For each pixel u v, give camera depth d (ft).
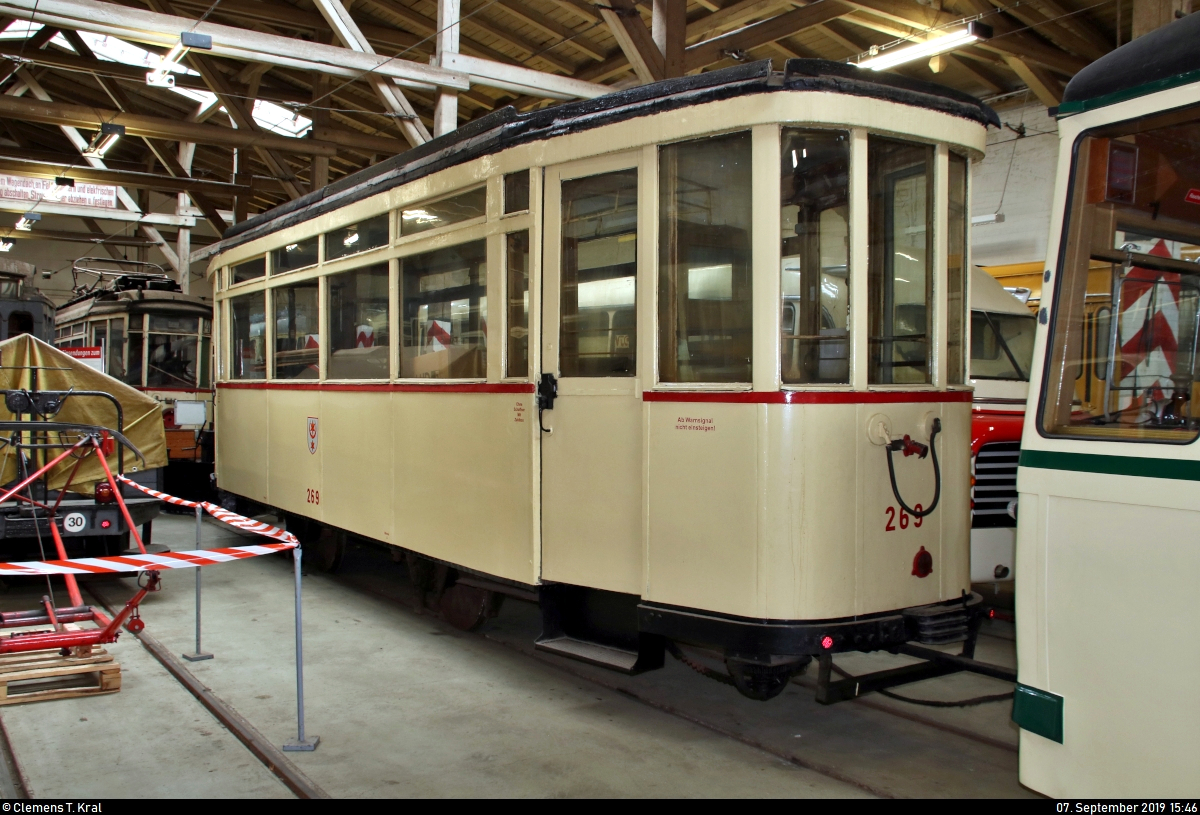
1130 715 9.30
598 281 14.56
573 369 14.94
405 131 34.68
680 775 12.49
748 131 12.84
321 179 56.24
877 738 14.02
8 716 14.61
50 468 20.34
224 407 29.73
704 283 13.29
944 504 13.76
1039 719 10.14
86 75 65.67
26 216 67.82
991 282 24.98
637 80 39.32
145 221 70.79
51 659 16.08
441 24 34.01
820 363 12.89
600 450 14.43
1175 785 8.91
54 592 23.65
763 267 12.57
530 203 15.39
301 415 23.81
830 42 41.83
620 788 12.01
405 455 18.93
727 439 12.82
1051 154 41.68
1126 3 35.14
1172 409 9.51
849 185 12.92
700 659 14.73
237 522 15.80
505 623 20.84
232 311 29.19
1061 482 10.07
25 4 28.40
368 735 13.84
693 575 13.16
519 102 52.80
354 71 32.89
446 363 17.79
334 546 24.94
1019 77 42.57
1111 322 10.05
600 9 33.01
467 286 17.10
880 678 12.83
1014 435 20.86
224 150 76.13
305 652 18.29
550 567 15.19
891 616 13.08
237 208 66.28
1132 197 9.97
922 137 13.34
